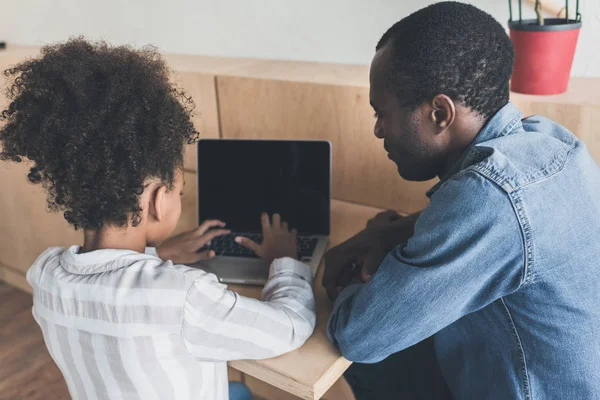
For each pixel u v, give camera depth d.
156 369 0.77
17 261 2.34
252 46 1.87
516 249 0.78
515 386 0.89
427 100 0.86
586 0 1.34
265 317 0.87
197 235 1.27
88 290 0.77
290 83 1.52
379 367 1.24
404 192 1.48
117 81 0.74
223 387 0.92
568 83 1.37
